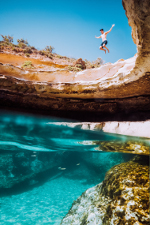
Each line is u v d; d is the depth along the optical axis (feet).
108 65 35.45
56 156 43.42
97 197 14.70
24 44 78.74
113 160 41.50
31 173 32.32
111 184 13.55
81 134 19.07
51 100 37.58
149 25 12.49
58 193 29.30
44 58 73.87
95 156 45.11
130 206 10.28
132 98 30.50
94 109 35.96
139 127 16.22
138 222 9.06
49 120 31.83
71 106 37.78
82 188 33.24
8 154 31.07
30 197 25.88
